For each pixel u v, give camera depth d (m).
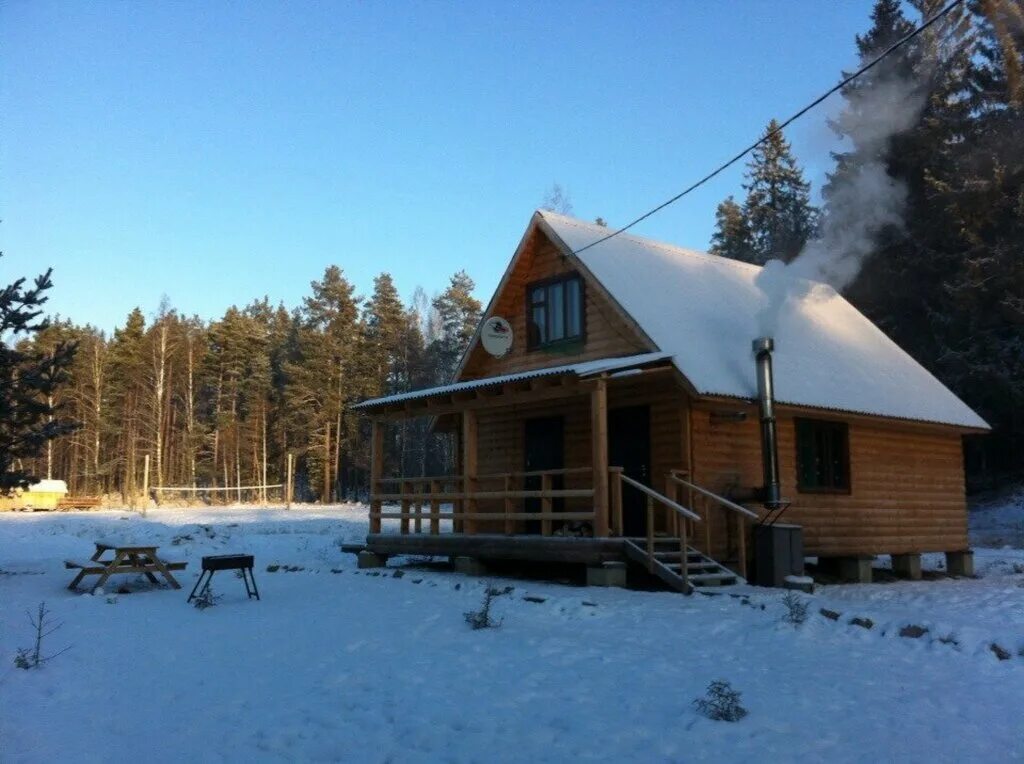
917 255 32.44
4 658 8.44
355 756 5.66
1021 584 16.50
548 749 5.70
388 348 64.94
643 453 15.82
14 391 15.51
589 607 10.70
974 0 30.14
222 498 58.16
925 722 6.24
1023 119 29.94
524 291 18.89
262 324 76.88
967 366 31.38
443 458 60.50
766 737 5.88
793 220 54.16
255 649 8.82
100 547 14.00
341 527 30.08
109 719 6.46
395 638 9.13
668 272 18.50
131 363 66.50
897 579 17.88
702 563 13.66
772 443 14.52
